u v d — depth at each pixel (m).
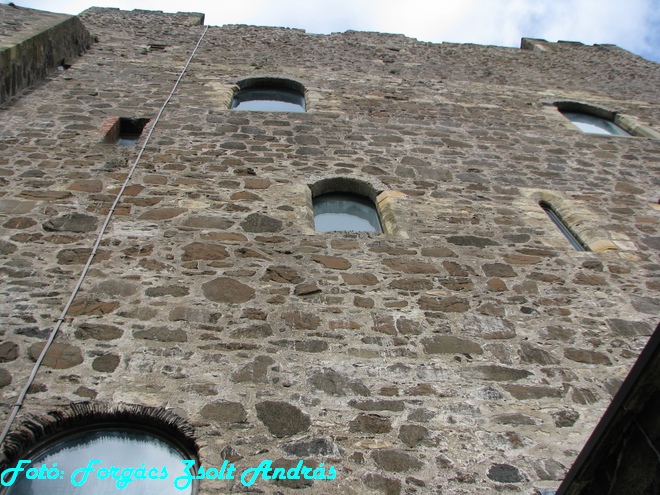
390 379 4.09
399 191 6.37
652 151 8.09
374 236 5.60
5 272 4.59
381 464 3.50
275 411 3.75
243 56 9.91
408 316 4.65
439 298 4.90
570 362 4.45
